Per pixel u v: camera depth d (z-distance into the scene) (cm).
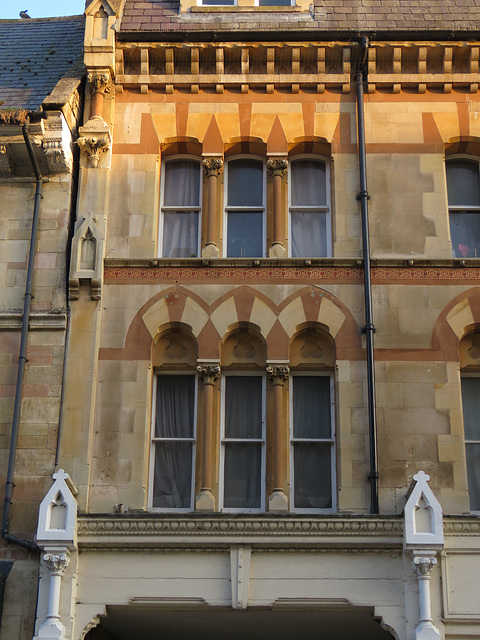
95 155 2052
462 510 1784
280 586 1730
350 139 2089
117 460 1836
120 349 1912
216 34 2117
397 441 1833
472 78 2125
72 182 2044
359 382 1881
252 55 2133
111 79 2134
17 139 1981
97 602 1728
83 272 1941
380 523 1736
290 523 1738
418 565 1694
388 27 2180
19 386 1862
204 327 1923
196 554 1755
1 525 1772
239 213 2098
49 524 1731
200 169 2136
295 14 2233
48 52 2353
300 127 2097
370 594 1720
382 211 2016
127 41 2141
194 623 1892
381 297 1941
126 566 1752
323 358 1936
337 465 1842
